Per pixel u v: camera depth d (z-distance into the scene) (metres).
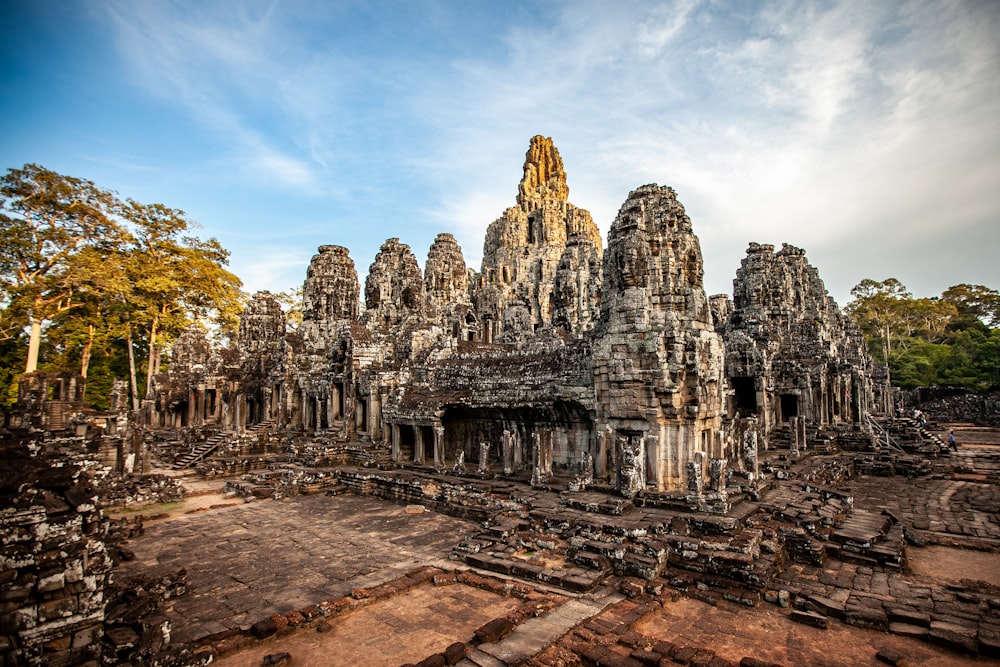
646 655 12.44
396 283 62.91
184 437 48.38
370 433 41.03
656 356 26.03
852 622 14.72
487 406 33.31
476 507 26.09
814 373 44.62
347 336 45.59
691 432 25.81
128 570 19.28
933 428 60.19
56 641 10.57
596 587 16.78
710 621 15.02
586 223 98.62
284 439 46.62
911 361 82.31
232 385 54.34
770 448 40.09
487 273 96.62
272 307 65.00
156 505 29.66
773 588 16.64
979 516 26.20
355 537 23.30
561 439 31.23
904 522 24.75
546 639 13.47
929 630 13.95
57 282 45.75
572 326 53.53
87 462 26.97
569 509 23.66
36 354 45.34
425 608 15.95
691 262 27.91
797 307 53.84
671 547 18.55
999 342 75.94
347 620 15.24
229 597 16.80
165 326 65.19
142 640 11.69
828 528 21.12
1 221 43.97
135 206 54.16
